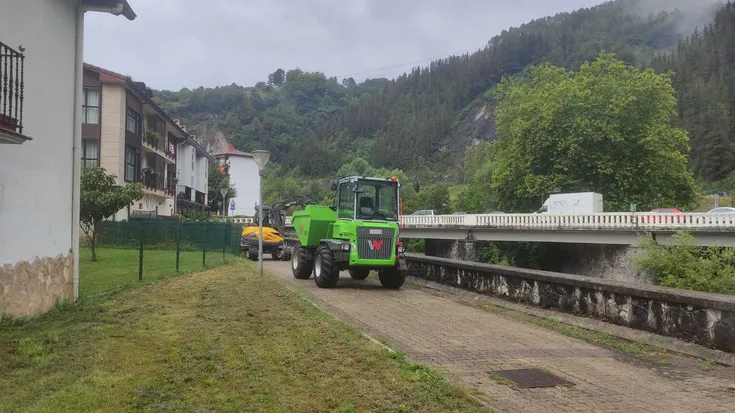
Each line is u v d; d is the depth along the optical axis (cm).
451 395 534
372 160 15188
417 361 676
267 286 1322
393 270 1494
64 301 945
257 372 583
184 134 5094
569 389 593
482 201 6538
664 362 722
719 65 12525
